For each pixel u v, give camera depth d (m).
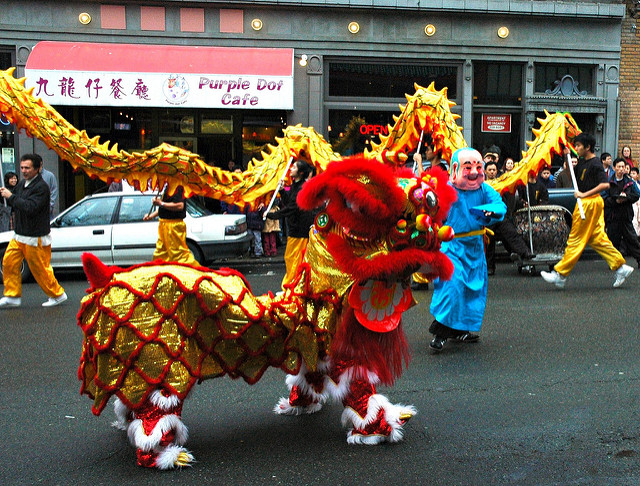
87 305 3.45
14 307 8.05
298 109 15.21
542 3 15.50
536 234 9.86
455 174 5.71
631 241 10.63
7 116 5.27
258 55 14.54
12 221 11.98
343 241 3.41
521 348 5.89
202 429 4.06
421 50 15.42
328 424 4.13
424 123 6.61
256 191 5.80
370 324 3.49
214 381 5.04
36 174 7.81
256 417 4.28
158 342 3.30
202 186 5.65
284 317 3.52
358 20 15.21
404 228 3.37
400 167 3.78
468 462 3.54
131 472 3.43
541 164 6.90
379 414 3.74
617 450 3.70
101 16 14.60
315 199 3.37
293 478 3.35
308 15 15.05
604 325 6.73
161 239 7.98
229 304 3.41
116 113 15.07
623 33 16.11
